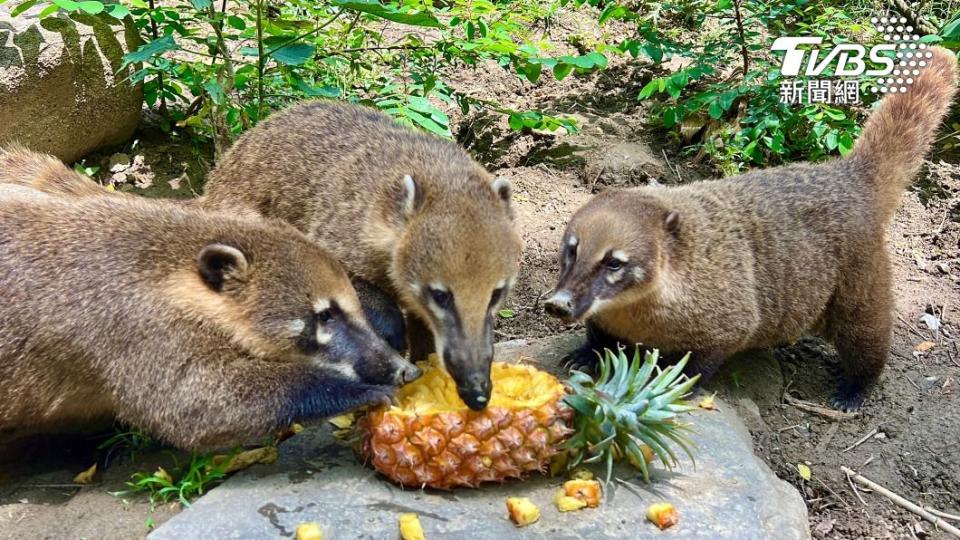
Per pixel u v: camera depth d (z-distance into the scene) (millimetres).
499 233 1047
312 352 1025
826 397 1293
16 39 1406
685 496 965
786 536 945
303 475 985
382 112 1358
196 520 924
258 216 1204
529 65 1553
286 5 1648
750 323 1197
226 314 1012
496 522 923
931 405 1251
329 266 1040
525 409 954
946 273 1473
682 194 1241
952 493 1151
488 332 1019
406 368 1017
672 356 1204
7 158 1266
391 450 947
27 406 1037
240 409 993
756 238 1223
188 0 1420
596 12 1942
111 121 1527
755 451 1153
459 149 1258
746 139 1632
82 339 1008
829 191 1268
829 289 1257
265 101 1560
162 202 1160
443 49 1583
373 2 1293
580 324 1365
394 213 1104
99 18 1488
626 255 1130
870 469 1176
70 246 1026
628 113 1771
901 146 1287
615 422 952
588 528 920
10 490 1058
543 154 1697
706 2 1839
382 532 910
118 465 1080
